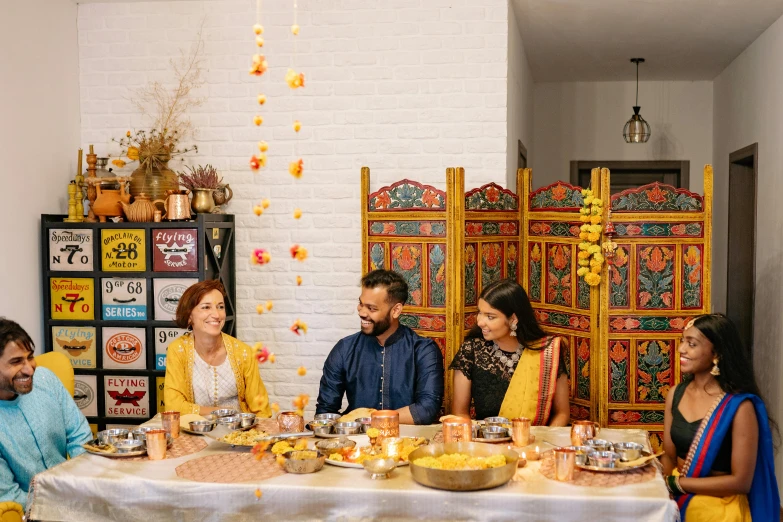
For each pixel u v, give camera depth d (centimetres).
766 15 482
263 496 222
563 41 552
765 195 514
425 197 381
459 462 227
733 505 258
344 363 342
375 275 329
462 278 377
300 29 447
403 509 217
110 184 428
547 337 320
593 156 719
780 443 464
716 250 666
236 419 286
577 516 212
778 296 477
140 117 462
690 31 525
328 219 451
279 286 456
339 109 446
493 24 433
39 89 425
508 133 444
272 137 452
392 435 264
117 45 462
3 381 270
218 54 454
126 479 230
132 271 418
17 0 405
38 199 426
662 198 368
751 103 555
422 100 440
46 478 233
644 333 372
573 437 263
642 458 240
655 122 710
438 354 337
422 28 438
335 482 225
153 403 421
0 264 394
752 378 267
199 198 422
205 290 324
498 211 396
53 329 427
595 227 365
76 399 426
